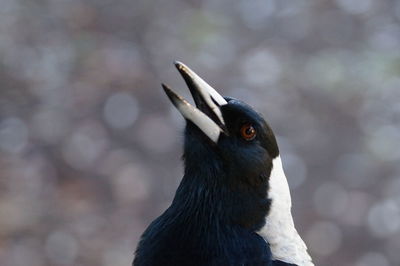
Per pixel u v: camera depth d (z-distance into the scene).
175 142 17.56
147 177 17.28
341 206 18.30
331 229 18.19
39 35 17.69
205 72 18.27
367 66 18.62
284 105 18.42
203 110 6.90
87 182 16.98
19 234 15.77
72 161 17.17
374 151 18.45
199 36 18.31
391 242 18.19
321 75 18.48
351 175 18.42
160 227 6.82
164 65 18.22
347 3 19.73
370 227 18.30
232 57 18.52
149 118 17.77
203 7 19.09
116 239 16.39
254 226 6.78
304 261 6.84
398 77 18.64
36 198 16.31
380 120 18.59
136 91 17.89
